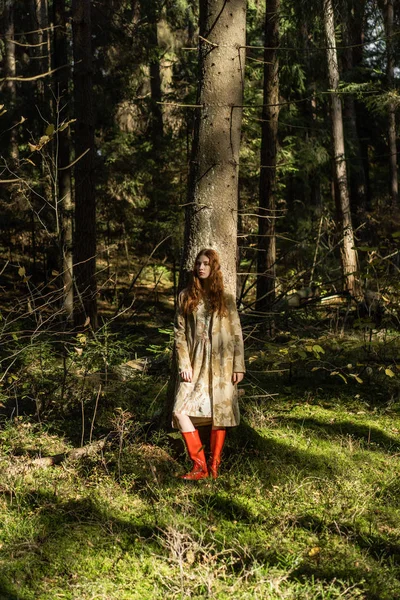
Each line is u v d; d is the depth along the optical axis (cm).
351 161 2220
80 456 526
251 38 1847
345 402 715
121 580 356
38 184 1484
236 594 339
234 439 547
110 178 1839
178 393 501
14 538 397
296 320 966
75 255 1081
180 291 530
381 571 364
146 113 2097
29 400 691
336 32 1595
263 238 1126
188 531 406
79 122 1098
